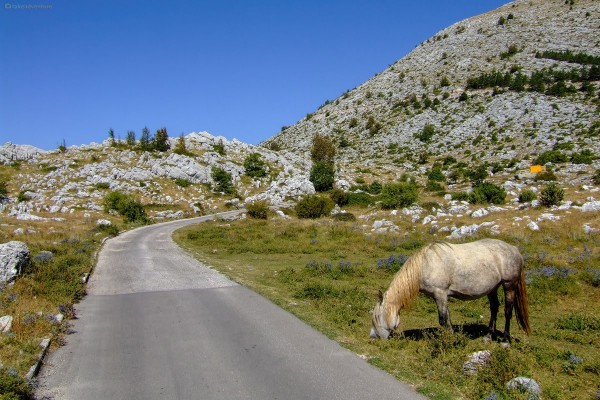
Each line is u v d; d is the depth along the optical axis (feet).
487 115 339.98
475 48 496.64
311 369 24.09
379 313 26.81
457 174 221.66
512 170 214.07
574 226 72.74
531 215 85.92
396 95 469.57
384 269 57.72
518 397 19.66
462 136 323.16
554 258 56.03
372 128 402.11
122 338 30.27
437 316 36.65
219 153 282.56
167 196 208.13
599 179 133.59
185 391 21.80
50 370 24.71
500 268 25.95
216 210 200.95
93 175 222.89
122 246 89.81
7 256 41.65
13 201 185.57
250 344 28.50
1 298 35.86
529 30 487.20
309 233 101.86
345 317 34.35
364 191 216.33
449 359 23.95
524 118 312.09
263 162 272.92
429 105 405.39
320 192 217.77
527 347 26.61
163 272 57.82
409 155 318.86
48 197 189.37
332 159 315.17
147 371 24.39
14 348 26.37
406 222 104.88
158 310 37.83
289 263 67.10
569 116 293.64
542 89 346.13
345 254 75.00
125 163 246.47
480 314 36.55
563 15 499.51
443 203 139.44
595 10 480.23
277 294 43.73
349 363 24.80
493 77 393.70
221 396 21.16
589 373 23.41
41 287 40.88
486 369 22.25
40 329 29.76
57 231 111.04
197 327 32.53
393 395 20.70
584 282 44.91
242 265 65.00
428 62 519.60
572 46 418.72
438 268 25.44
